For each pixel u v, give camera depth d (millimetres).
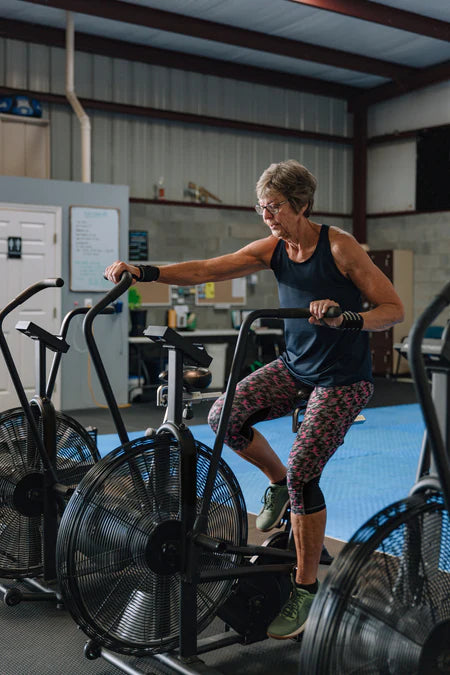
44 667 2389
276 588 2430
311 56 10234
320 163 12312
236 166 11438
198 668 2232
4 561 2900
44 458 2801
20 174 8914
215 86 11133
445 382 1632
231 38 9539
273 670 2393
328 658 1560
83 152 9086
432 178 11484
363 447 6199
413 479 5059
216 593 2436
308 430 2299
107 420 7605
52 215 8102
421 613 1671
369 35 9875
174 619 2301
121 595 2242
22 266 7945
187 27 9180
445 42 10133
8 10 8922
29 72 9586
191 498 2225
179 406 2268
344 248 2305
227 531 2475
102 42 9906
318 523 2270
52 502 2838
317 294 2387
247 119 11461
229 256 2582
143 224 10625
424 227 11680
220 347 10617
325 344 2354
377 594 1630
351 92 12328
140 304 10406
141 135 10594
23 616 2797
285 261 2463
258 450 2564
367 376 2381
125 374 8609
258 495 4605
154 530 2205
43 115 9742
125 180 10484
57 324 8141
